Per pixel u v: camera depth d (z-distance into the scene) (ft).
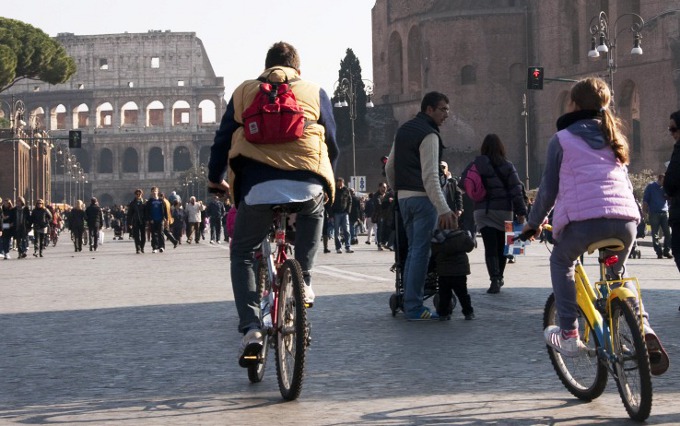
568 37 554.87
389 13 653.30
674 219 70.28
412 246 67.05
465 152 590.14
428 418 36.65
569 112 38.24
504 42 590.14
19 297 94.12
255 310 41.14
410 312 67.21
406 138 66.03
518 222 85.76
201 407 39.40
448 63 598.34
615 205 36.68
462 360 50.03
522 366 47.88
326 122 41.16
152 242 207.82
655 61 510.17
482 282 99.25
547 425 35.27
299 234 41.83
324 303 79.87
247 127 39.83
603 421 35.70
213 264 149.28
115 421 37.04
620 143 37.27
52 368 50.11
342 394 41.63
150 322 69.97
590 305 37.29
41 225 205.05
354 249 193.67
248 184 40.24
